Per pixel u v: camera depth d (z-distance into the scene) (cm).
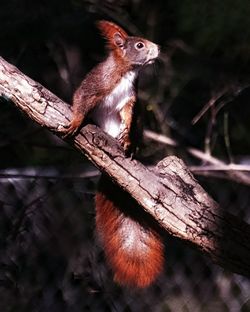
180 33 1609
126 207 802
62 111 705
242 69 1538
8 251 1040
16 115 1427
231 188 1262
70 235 1057
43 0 1492
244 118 1590
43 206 1063
